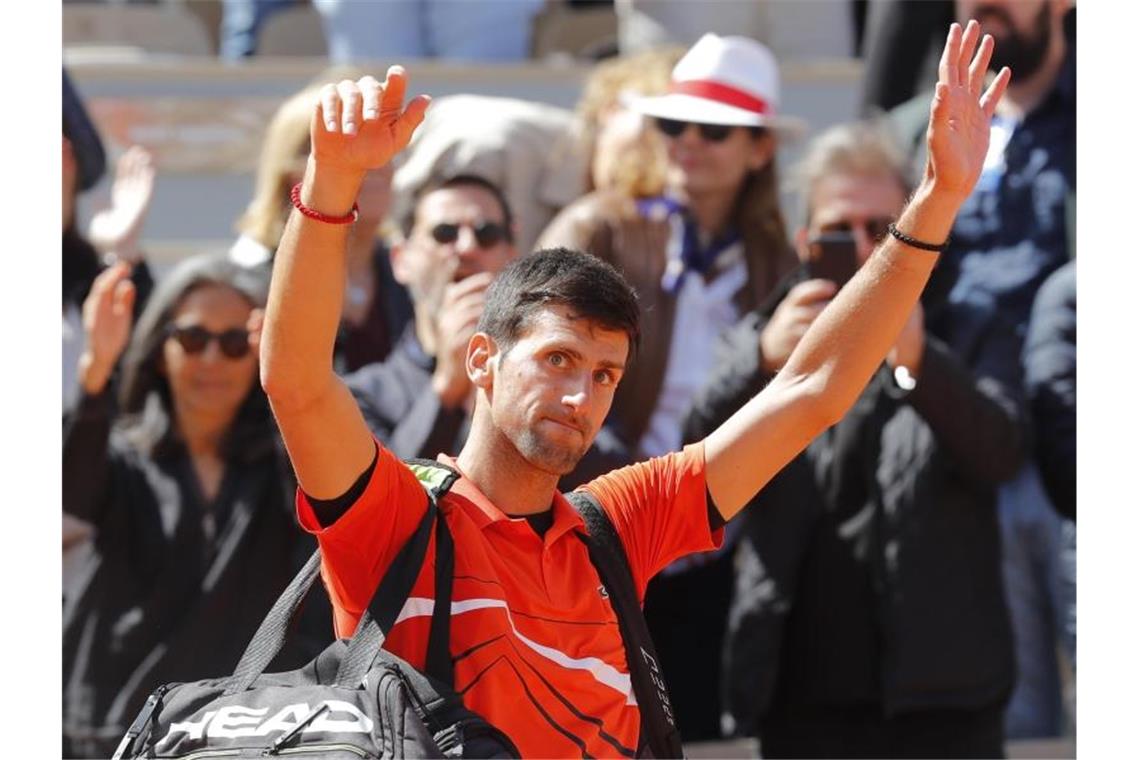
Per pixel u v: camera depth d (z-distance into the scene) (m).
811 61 22.08
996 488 15.94
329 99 8.38
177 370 15.79
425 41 21.75
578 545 9.60
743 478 10.18
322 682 8.77
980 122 9.88
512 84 21.06
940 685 15.53
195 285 15.91
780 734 15.96
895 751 15.67
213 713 8.52
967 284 18.97
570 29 25.39
